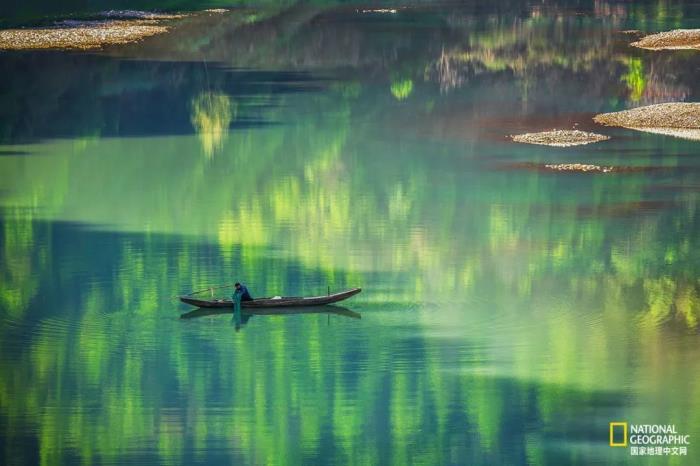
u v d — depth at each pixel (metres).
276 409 73.25
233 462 67.38
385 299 93.44
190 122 187.50
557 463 67.12
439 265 103.75
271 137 173.50
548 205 128.00
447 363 79.94
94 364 80.69
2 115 196.50
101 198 134.88
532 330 86.25
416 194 134.75
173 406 74.25
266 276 100.19
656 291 95.75
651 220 120.50
